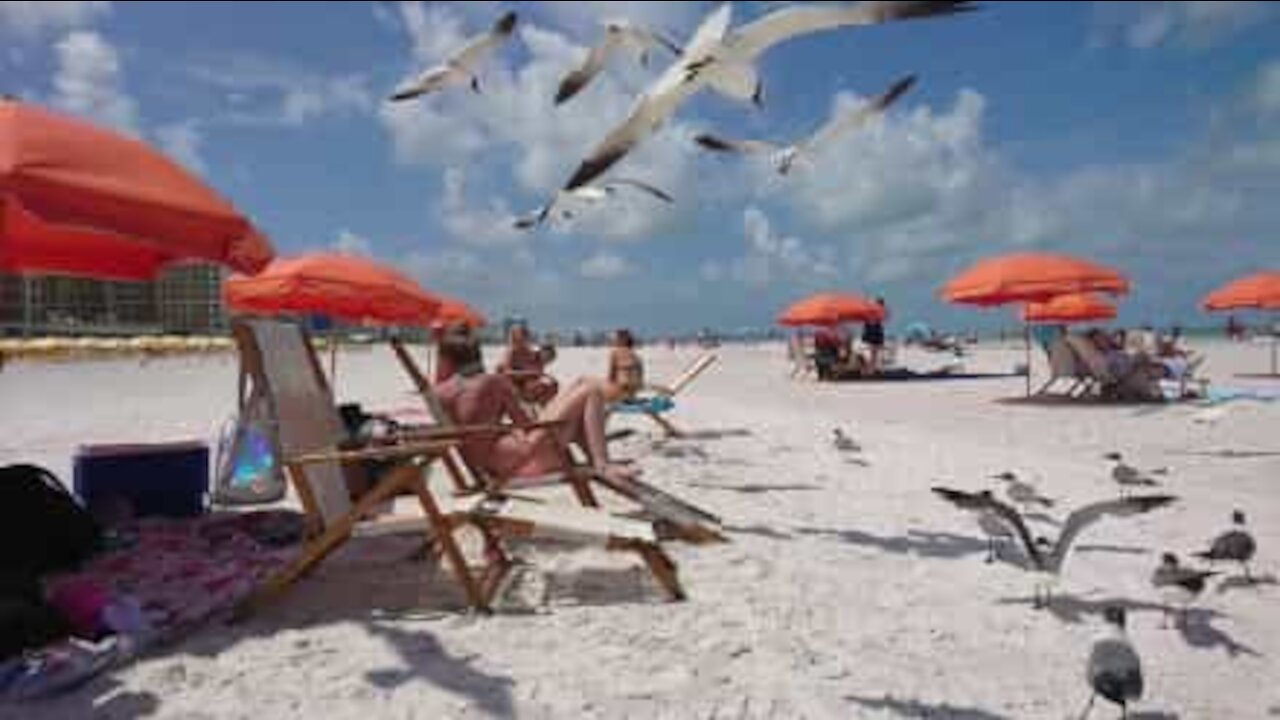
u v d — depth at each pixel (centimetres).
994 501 441
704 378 2883
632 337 1195
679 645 407
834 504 731
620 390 1159
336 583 504
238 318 479
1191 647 403
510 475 578
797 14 242
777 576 514
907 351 4750
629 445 1120
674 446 1106
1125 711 324
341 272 960
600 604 465
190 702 353
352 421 752
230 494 712
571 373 3562
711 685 364
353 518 445
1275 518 656
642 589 490
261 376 483
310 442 500
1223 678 369
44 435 1326
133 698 356
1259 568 522
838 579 509
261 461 720
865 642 411
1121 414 1399
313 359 555
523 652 400
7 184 380
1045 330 2459
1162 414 1380
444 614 451
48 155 397
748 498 759
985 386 2153
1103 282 1443
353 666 386
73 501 554
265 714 342
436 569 530
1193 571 429
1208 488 782
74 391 2416
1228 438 1105
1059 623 435
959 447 1076
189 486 680
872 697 352
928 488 807
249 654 400
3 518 509
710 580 505
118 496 658
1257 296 2138
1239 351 3844
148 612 443
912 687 361
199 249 432
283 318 544
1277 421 1259
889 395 1953
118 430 1380
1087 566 532
